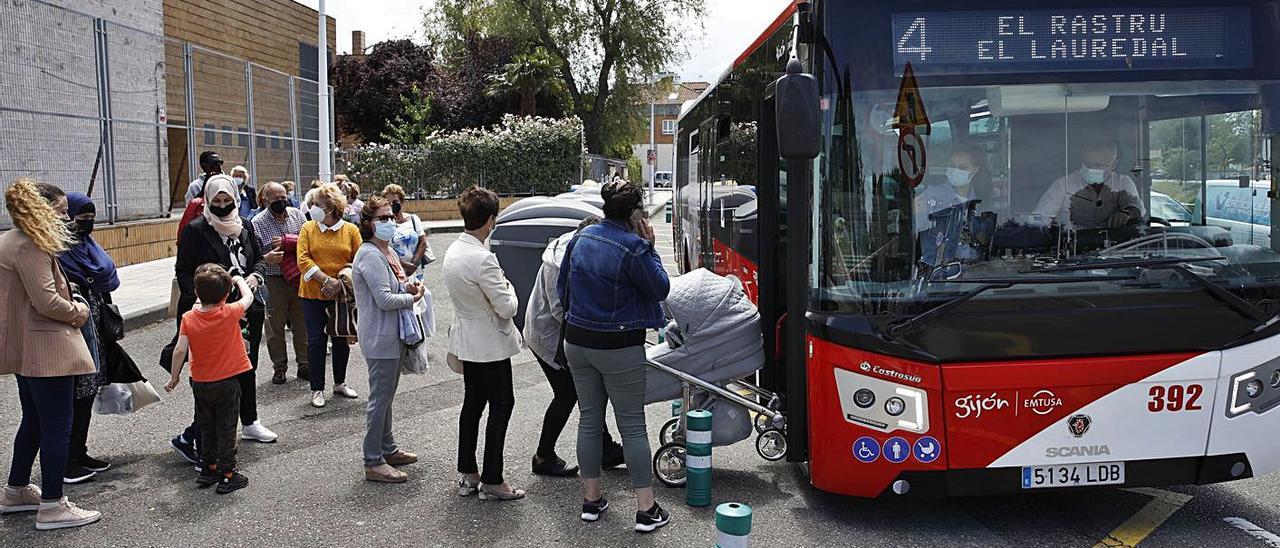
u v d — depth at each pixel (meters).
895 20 5.23
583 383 5.57
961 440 5.09
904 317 5.12
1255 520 5.63
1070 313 5.08
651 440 7.47
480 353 5.88
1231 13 5.29
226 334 6.17
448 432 7.69
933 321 5.08
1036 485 5.14
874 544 5.30
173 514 5.84
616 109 48.22
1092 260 5.16
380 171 33.91
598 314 5.36
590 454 5.61
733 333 6.18
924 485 5.16
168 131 17.91
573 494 6.18
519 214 11.06
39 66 14.05
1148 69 5.27
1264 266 5.21
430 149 34.81
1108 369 5.07
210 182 7.41
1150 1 5.27
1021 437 5.10
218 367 6.15
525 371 10.02
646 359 6.02
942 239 5.16
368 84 50.75
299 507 5.96
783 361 6.45
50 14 14.30
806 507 5.91
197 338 6.11
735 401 6.16
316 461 6.89
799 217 5.38
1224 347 5.12
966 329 5.07
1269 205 5.28
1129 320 5.09
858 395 5.19
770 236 6.70
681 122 15.88
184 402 8.59
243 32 30.72
